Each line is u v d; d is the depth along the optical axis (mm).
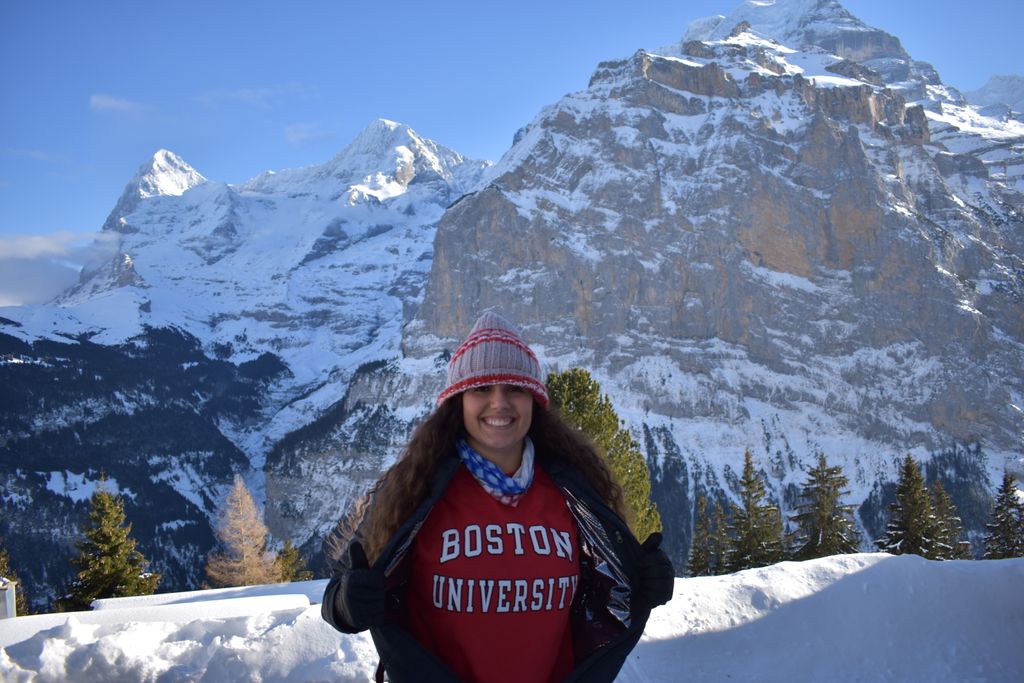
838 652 8633
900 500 52719
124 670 7371
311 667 7477
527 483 4781
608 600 4898
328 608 4555
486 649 4496
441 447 4789
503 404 4738
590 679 4645
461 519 4664
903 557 9766
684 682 8078
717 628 8828
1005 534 54469
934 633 8875
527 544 4617
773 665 8398
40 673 7277
